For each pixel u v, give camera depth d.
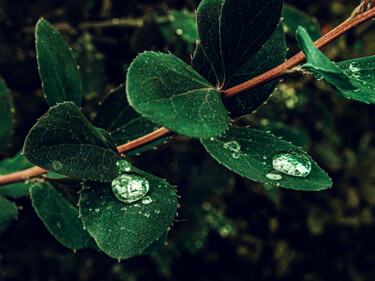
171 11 0.25
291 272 0.39
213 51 0.17
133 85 0.15
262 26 0.17
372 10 0.17
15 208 0.21
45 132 0.17
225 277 0.38
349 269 0.39
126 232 0.17
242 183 0.37
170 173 0.32
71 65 0.19
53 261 0.34
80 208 0.17
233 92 0.17
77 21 0.27
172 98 0.16
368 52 0.31
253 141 0.18
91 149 0.17
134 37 0.27
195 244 0.34
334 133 0.38
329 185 0.17
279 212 0.38
